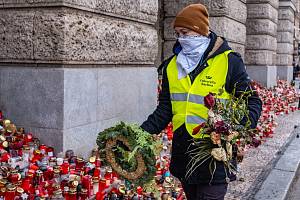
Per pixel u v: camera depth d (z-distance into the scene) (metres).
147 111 7.20
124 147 2.84
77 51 5.21
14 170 4.08
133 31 6.54
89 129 5.52
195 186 3.02
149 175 2.80
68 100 5.09
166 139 6.26
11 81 5.30
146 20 6.94
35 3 5.11
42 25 5.09
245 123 2.78
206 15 2.96
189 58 2.95
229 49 2.95
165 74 3.06
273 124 10.16
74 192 4.06
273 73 18.39
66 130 5.08
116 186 4.54
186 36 2.93
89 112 5.51
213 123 2.71
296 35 28.38
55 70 5.05
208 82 2.88
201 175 2.86
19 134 5.08
